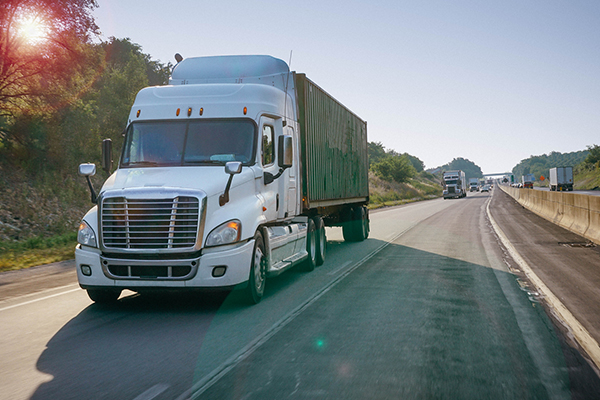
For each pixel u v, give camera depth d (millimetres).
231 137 8219
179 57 11102
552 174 84750
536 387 4199
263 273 7953
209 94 8602
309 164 11328
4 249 14773
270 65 10445
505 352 5141
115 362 4941
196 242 6797
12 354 5242
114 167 29281
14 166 22672
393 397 3992
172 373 4605
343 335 5820
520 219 26797
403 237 18531
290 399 3955
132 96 37125
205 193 6949
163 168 7812
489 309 7070
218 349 5344
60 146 24859
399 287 8797
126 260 6840
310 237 10977
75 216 22062
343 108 15312
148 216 6840
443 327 6129
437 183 176375
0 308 7531
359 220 17094
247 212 7445
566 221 21266
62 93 23219
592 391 4117
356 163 17406
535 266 10938
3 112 22734
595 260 11570
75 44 22375
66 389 4227
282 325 6332
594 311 6832
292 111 10398
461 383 4289
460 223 25047
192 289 6883
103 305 7719
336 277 10039
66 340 5766
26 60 21266
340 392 4094
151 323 6539
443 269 10805
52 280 10203
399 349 5262
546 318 6527
